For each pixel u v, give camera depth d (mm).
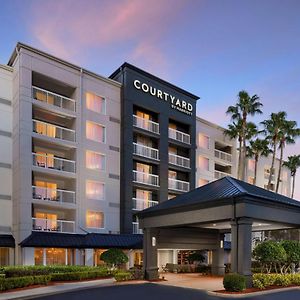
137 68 39656
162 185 40406
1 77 32125
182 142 44031
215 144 52781
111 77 40969
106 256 27812
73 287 21000
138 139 40688
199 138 48281
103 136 36781
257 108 48750
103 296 17969
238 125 49906
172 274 31000
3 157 31297
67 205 32750
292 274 22188
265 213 20562
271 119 53344
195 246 27531
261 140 53438
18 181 30125
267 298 17078
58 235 30938
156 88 41625
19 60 31312
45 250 30547
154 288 20969
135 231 37562
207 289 20375
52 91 34969
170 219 23812
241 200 19609
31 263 28906
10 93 32469
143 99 40000
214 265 29484
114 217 36312
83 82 35531
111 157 36938
